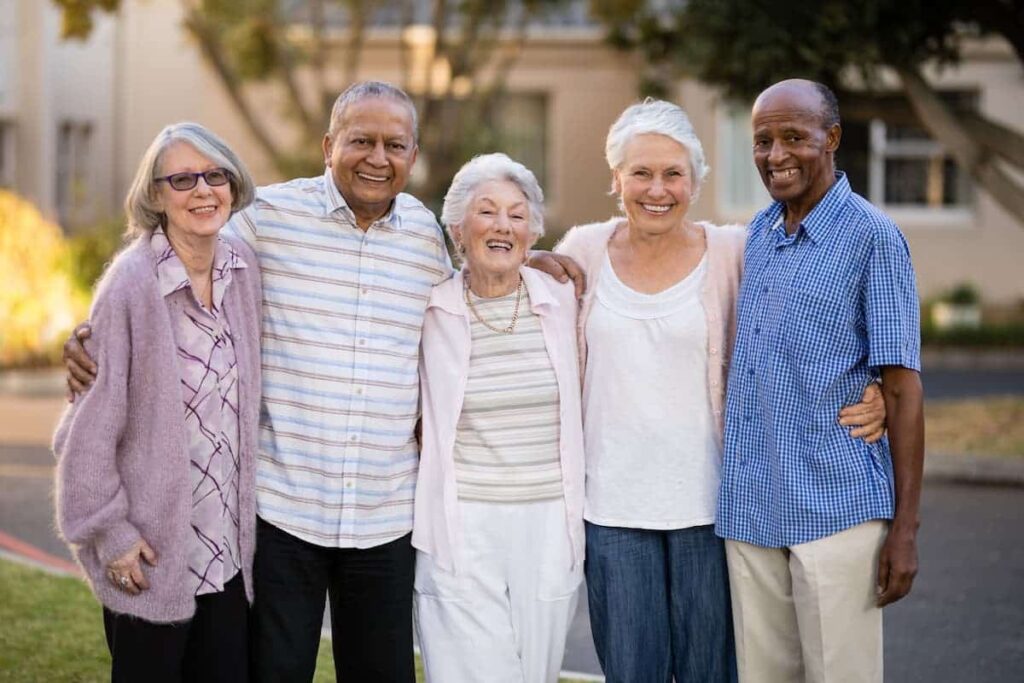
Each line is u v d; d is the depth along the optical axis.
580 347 4.25
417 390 4.11
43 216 20.14
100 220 18.48
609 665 4.21
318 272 3.97
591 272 4.30
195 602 3.74
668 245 4.20
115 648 3.72
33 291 15.55
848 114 10.70
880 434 3.89
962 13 9.57
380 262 4.02
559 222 19.39
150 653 3.68
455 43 17.91
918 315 3.86
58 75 20.89
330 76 19.06
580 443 4.17
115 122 22.64
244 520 3.81
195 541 3.70
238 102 15.92
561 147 19.39
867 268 3.80
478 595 4.09
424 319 4.14
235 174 3.72
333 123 4.01
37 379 14.48
